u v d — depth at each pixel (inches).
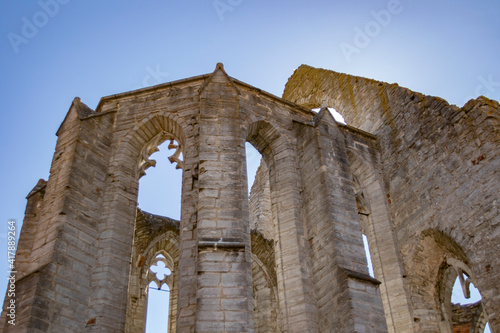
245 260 625.3
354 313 651.5
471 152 777.6
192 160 783.7
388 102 987.3
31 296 609.9
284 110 925.8
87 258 697.6
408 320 795.4
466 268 794.2
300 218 799.1
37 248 682.8
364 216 953.5
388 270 848.9
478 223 733.3
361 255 728.3
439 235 798.5
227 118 777.6
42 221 712.4
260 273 996.6
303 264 751.7
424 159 860.6
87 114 836.6
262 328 957.8
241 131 839.7
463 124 804.0
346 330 652.1
